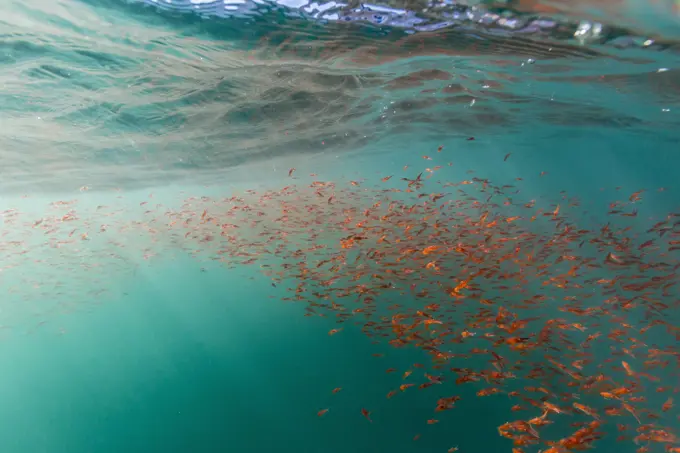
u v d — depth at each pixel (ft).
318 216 38.04
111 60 25.63
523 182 168.55
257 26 22.62
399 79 33.27
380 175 112.98
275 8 20.75
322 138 53.42
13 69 24.91
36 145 39.99
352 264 29.43
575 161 110.73
